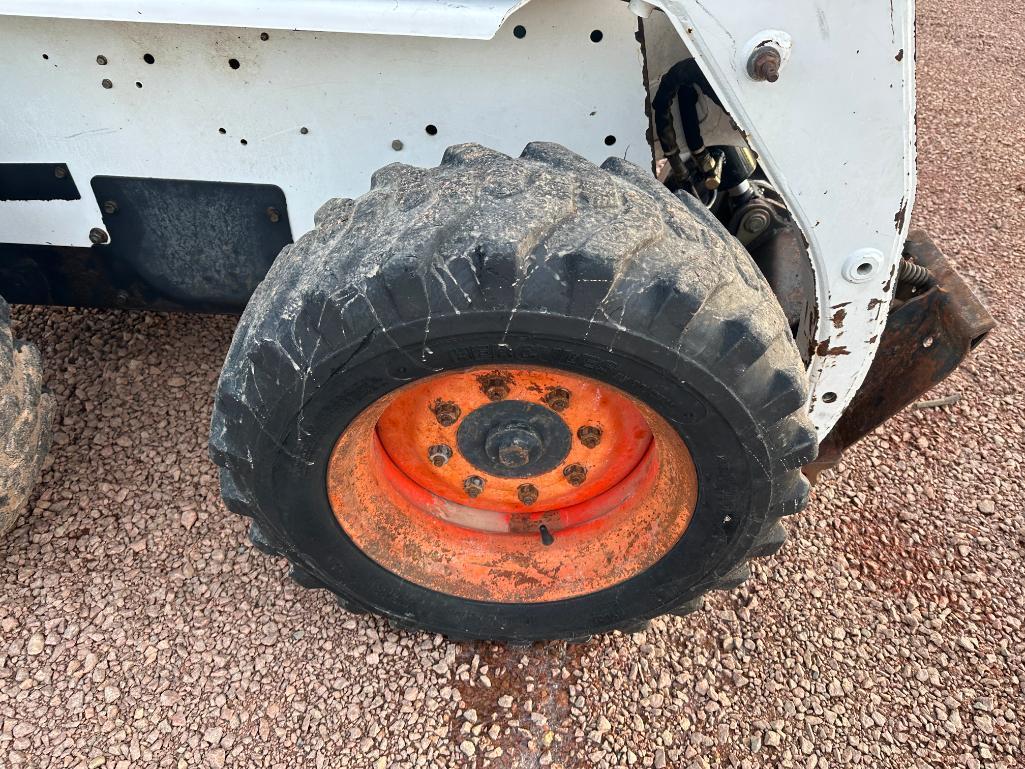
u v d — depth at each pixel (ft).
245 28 5.51
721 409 4.79
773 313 4.93
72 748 6.40
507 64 5.60
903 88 4.74
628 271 4.43
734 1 4.49
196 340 10.01
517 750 6.55
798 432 5.14
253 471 5.29
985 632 7.75
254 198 6.52
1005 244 14.12
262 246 6.85
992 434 10.03
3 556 7.66
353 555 6.22
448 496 6.82
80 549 7.79
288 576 7.68
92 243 6.90
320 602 7.50
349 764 6.41
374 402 5.08
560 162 5.03
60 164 6.39
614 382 4.83
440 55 5.57
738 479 5.26
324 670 7.00
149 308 7.52
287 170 6.31
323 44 5.57
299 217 6.61
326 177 6.34
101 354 9.68
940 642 7.63
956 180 15.99
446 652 7.14
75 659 6.95
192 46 5.65
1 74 5.89
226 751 6.46
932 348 6.80
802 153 5.04
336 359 4.62
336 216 5.18
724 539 5.74
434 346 4.58
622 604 6.50
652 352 4.52
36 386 6.98
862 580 8.12
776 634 7.54
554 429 5.96
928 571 8.29
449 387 5.60
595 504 6.77
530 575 6.64
